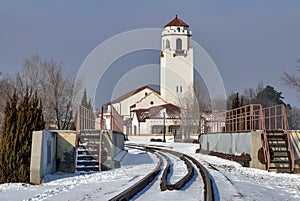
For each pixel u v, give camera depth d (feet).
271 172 66.18
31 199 38.65
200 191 41.09
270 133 70.90
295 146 69.67
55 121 140.67
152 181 49.88
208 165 73.87
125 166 75.82
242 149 78.89
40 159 54.80
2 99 132.57
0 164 55.11
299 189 47.06
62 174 64.64
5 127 55.88
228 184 46.98
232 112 97.30
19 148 55.47
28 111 56.75
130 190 38.45
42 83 142.20
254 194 40.78
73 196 40.11
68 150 67.36
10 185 49.98
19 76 142.82
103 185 48.44
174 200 35.81
